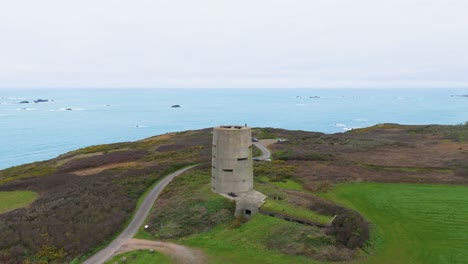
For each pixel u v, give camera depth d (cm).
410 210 4350
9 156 14412
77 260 3316
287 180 5712
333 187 5309
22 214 4378
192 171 6200
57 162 8531
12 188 6050
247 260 3225
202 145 9450
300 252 3303
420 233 3759
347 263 3169
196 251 3425
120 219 4197
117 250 3522
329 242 3434
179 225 3994
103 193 5116
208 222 4028
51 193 5512
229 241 3612
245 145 4612
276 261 3198
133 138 19125
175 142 10419
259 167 6412
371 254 3341
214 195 4603
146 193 5309
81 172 6994
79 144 17200
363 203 4662
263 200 4356
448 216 4141
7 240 3534
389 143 9219
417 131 11731
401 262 3198
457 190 5056
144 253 3400
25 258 3269
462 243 3512
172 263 3173
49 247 3450
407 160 7125
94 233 3778
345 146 8906
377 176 5825
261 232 3719
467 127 11612
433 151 8150
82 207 4538
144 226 4103
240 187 4634
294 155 7462
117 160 7900
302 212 3994
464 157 7225
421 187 5244
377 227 3941
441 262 3189
